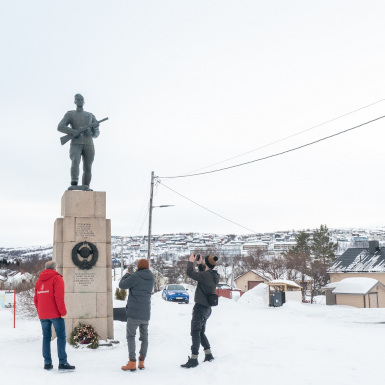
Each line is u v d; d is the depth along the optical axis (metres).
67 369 7.23
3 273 127.62
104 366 7.66
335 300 42.28
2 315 26.25
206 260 7.73
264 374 6.59
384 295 42.41
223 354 8.41
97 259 10.55
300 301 34.19
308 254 71.88
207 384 6.23
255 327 14.45
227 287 57.97
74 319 10.12
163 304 25.89
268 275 66.31
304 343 9.61
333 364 7.22
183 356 8.52
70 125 11.79
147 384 6.33
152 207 33.12
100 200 10.92
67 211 10.66
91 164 11.62
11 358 8.30
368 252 54.38
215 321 16.36
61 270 10.43
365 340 10.22
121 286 7.47
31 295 26.70
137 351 9.15
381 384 5.96
